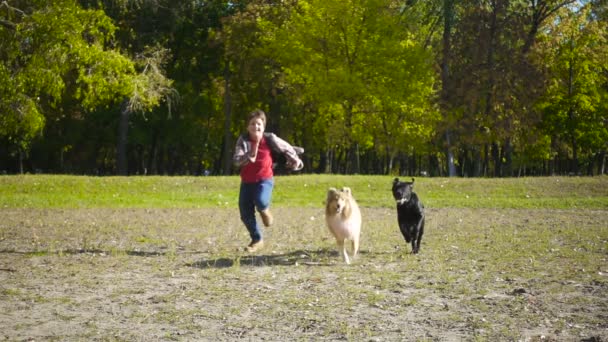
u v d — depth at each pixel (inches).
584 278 340.5
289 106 1640.0
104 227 600.1
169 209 802.8
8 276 347.9
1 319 256.7
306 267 374.3
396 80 1376.7
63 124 1765.5
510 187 949.8
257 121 405.7
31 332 238.7
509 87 1423.5
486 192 939.3
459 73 1467.8
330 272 357.7
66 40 930.7
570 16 1572.3
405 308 275.1
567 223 643.5
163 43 1571.1
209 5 1601.9
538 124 1589.6
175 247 466.0
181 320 255.8
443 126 1464.1
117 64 989.2
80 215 719.7
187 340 229.5
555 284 324.5
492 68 1438.2
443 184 977.5
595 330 240.2
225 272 358.6
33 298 293.6
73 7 945.5
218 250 448.1
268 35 1489.9
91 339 230.2
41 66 918.4
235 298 293.3
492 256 418.0
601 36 1537.9
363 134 1509.6
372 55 1375.5
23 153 1859.0
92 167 1924.2
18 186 949.2
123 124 1572.3
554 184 955.3
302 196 932.6
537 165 2242.9
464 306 278.5
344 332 238.1
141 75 1080.8
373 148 1939.0
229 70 1667.1
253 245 433.1
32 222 641.6
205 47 1664.6
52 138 1782.7
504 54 1450.5
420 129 1519.4
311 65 1406.3
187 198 904.3
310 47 1412.4
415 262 392.5
